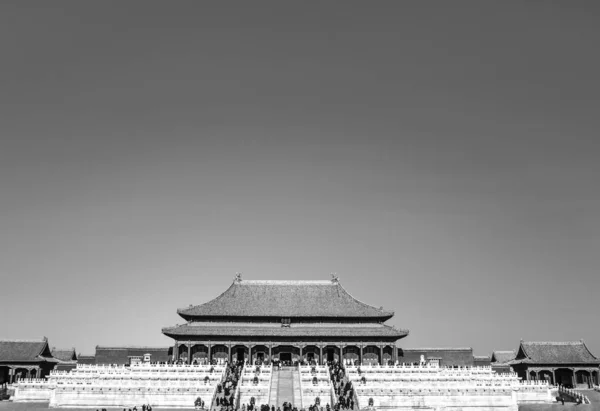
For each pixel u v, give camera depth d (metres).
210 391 106.00
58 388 106.69
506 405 108.62
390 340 149.00
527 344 147.88
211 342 147.62
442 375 122.69
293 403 104.12
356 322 154.00
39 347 142.75
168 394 105.88
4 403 109.44
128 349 152.25
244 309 155.50
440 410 106.81
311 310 155.88
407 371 124.19
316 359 148.12
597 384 142.38
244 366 124.25
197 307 155.00
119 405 105.44
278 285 165.25
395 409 105.88
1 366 139.75
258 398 104.88
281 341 148.00
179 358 146.75
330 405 103.31
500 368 152.12
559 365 143.00
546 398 114.88
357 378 115.50
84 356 152.50
